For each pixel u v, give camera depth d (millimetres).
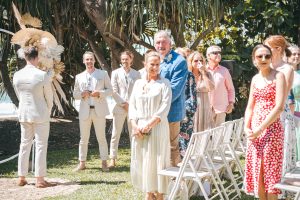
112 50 12125
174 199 5355
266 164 4578
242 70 10219
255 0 10375
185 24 11469
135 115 5293
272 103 4629
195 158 5312
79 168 7859
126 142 11438
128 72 8078
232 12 10852
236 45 11023
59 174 7512
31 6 11406
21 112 6570
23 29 6766
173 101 5543
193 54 6242
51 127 13977
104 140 7793
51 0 12039
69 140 12062
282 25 10594
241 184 6770
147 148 5199
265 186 4598
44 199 5887
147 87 5238
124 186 6555
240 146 7105
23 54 6691
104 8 11430
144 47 12180
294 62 6340
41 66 6797
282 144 4625
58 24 12383
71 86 14930
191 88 6035
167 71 5508
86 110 7707
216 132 5551
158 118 5121
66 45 13805
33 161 7625
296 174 4816
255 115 4727
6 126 14867
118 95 7891
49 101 6656
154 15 10391
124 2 10414
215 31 11828
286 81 4973
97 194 6094
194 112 6039
